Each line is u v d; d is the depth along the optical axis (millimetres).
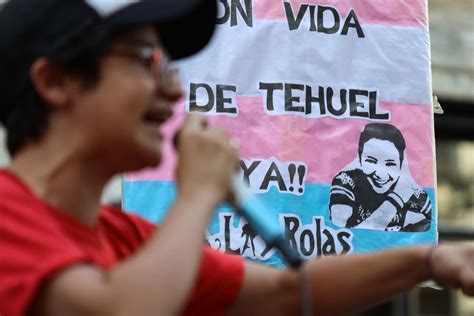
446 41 10180
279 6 4344
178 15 2723
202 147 2631
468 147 10219
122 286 2367
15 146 2773
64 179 2723
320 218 4246
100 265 2730
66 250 2477
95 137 2689
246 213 2787
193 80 4211
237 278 3107
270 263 4109
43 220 2564
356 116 4363
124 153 2713
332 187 4277
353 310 3166
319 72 4348
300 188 4238
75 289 2395
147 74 2734
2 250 2504
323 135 4312
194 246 2461
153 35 2787
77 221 2766
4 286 2457
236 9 4301
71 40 2676
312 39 4359
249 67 4270
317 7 4395
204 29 3047
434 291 9805
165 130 4133
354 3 4449
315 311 3156
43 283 2424
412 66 4477
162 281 2381
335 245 4246
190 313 3082
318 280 3148
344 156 4316
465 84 10180
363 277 3127
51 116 2721
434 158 4438
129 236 3027
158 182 4113
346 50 4402
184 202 2545
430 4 10234
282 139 4246
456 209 10109
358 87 4395
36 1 2744
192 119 2729
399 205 4352
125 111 2678
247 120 4234
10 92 2740
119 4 2705
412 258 3084
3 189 2625
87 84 2680
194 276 2457
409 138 4418
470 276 2982
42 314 2447
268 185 4207
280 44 4316
